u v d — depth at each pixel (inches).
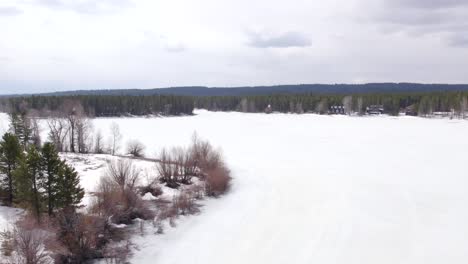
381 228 1660.9
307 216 1796.3
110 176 1977.1
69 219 1289.4
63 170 1371.8
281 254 1409.9
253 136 4682.6
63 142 3250.5
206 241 1493.6
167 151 3179.1
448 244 1519.4
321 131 5206.7
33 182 1327.5
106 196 1521.9
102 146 3351.4
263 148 3794.3
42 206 1348.4
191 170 2349.9
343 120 6914.4
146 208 1718.8
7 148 1489.9
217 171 2269.9
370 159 3201.3
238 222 1701.5
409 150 3607.3
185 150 3120.1
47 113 4606.3
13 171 1398.9
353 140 4313.5
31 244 1098.1
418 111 7524.6
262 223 1697.8
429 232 1630.2
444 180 2468.0
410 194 2160.4
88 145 3358.8
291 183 2390.5
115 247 1357.0
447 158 3191.4
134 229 1520.7
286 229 1636.3
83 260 1247.5
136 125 5743.1
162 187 2086.6
